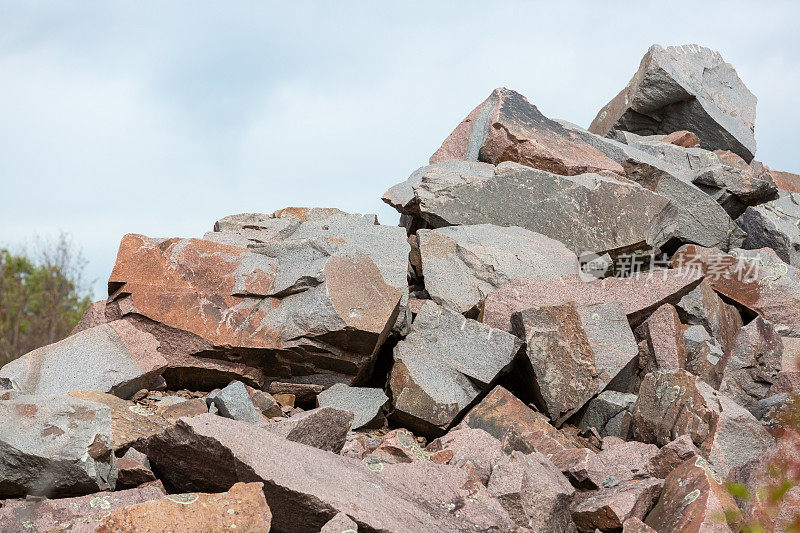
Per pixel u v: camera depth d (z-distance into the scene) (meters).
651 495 6.07
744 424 7.23
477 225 10.74
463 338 8.57
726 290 10.66
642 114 15.69
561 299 9.40
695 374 8.84
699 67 15.95
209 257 8.80
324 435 6.42
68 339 7.72
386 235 9.73
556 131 13.09
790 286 10.52
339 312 8.16
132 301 8.39
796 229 13.70
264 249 9.07
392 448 6.62
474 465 6.30
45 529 4.83
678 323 9.09
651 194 11.09
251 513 4.66
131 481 5.74
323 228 10.05
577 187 11.09
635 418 7.93
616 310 8.99
